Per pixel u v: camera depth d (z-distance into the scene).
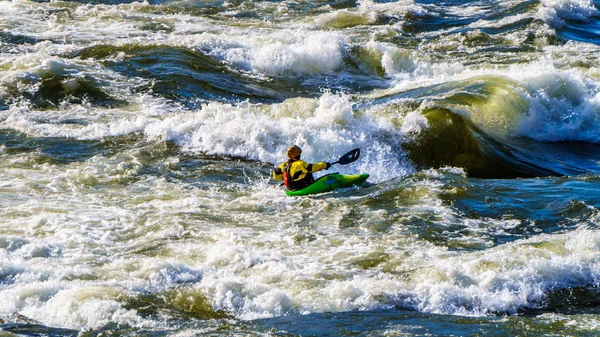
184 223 42.12
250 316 30.70
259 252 37.22
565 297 32.00
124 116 64.75
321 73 82.75
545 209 43.31
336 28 99.25
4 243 38.28
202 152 57.56
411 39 93.94
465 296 31.73
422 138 59.62
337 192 48.50
